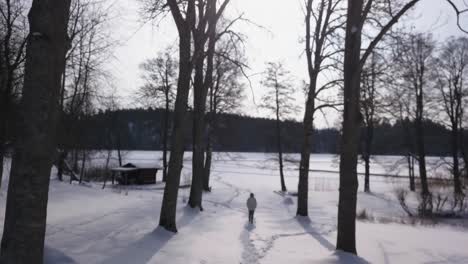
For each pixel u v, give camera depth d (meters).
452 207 22.08
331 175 57.94
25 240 4.21
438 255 9.44
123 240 8.34
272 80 37.41
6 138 13.89
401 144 37.53
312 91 18.73
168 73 34.69
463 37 31.00
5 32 13.06
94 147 37.16
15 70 13.27
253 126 69.81
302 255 9.22
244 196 29.66
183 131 10.62
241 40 13.00
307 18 18.45
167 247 8.32
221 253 8.59
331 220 18.39
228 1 11.02
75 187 18.42
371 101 22.55
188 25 10.70
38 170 4.31
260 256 8.89
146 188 32.81
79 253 6.96
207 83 18.03
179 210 15.90
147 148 88.50
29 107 4.33
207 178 31.78
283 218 18.06
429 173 42.25
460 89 31.48
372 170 74.06
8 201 4.32
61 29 4.55
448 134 35.34
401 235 12.53
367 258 9.02
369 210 23.50
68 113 26.75
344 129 9.56
